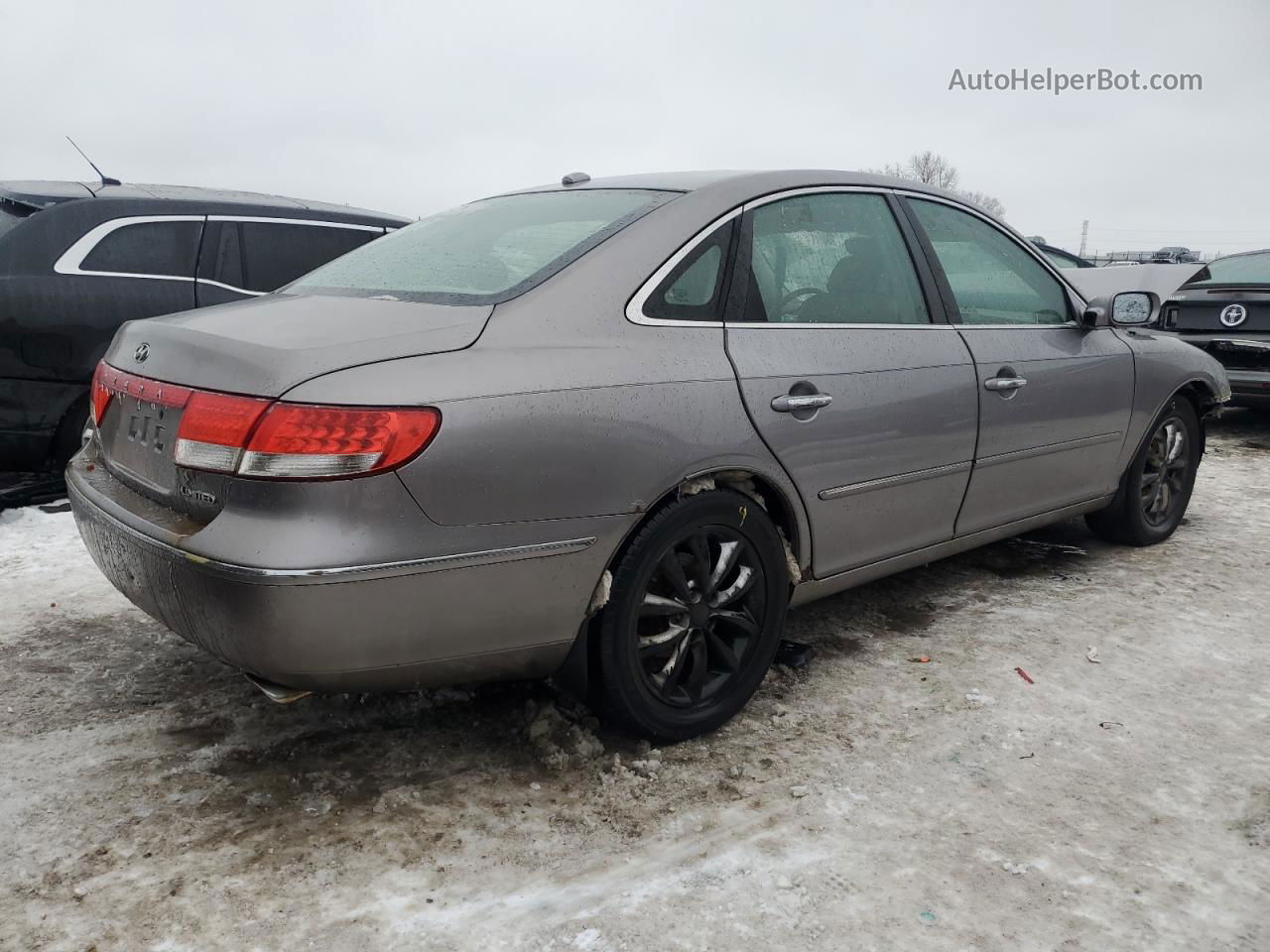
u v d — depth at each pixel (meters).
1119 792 2.51
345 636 2.12
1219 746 2.75
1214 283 7.67
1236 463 6.58
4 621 3.54
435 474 2.13
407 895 2.08
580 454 2.32
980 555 4.44
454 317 2.34
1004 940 1.97
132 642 3.38
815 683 3.11
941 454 3.25
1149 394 4.23
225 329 2.36
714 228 2.78
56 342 4.69
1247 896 2.11
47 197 4.87
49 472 4.87
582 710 2.87
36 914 2.00
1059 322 3.93
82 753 2.63
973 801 2.46
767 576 2.84
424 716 2.86
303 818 2.35
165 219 5.07
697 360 2.60
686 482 2.59
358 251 3.17
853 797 2.47
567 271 2.53
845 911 2.05
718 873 2.17
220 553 2.08
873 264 3.21
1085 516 4.55
